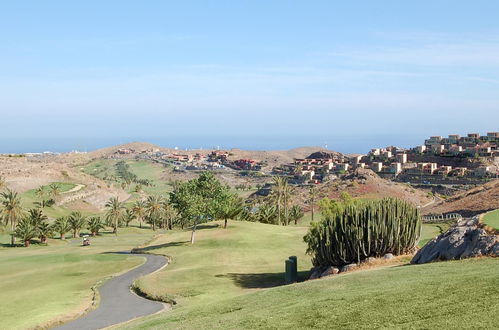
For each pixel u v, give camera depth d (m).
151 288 43.12
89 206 195.75
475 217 29.31
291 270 42.16
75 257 73.31
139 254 73.38
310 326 18.33
